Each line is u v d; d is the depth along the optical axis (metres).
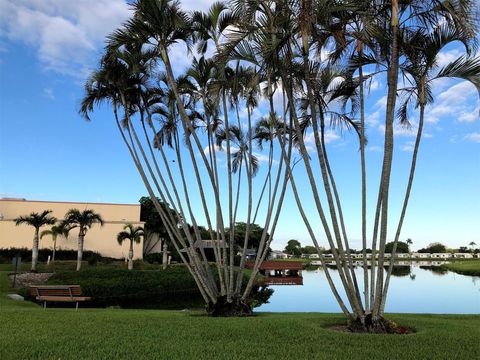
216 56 10.84
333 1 8.73
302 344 7.05
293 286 34.91
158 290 26.41
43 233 44.72
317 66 10.58
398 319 10.74
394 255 9.25
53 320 9.46
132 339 7.24
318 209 9.55
